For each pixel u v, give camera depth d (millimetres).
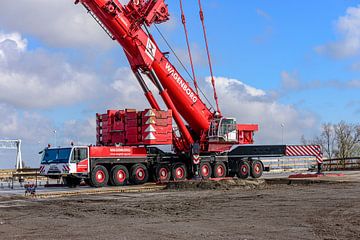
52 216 13922
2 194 21891
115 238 9875
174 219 12609
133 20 26062
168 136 27859
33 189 21375
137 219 12750
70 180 26547
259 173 31828
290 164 40438
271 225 11258
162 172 28141
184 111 29031
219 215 13266
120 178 26594
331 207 14586
